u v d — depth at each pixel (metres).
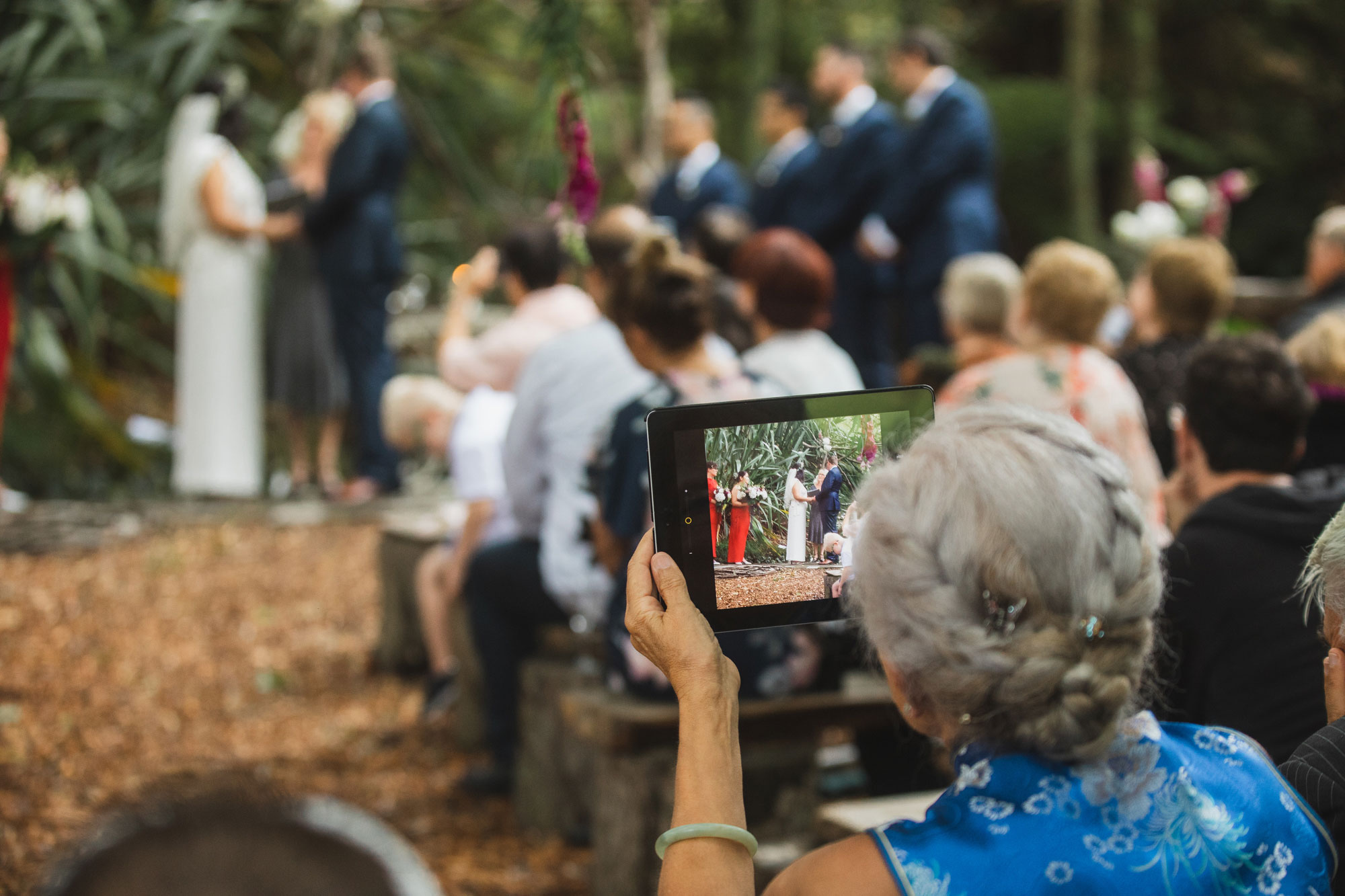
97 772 3.26
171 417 7.78
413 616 4.51
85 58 6.85
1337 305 3.57
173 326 7.83
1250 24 13.12
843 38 6.35
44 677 4.02
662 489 1.11
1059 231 11.82
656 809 2.64
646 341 2.64
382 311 6.41
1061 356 2.88
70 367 6.44
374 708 4.20
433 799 3.46
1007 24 13.59
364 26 8.79
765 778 2.72
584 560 3.09
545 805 3.24
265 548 5.70
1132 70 11.34
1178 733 1.04
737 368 2.65
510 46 10.37
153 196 7.45
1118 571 0.92
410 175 9.53
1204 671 1.79
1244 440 1.98
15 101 6.36
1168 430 3.13
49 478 6.41
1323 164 12.59
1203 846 0.93
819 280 3.25
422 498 6.52
